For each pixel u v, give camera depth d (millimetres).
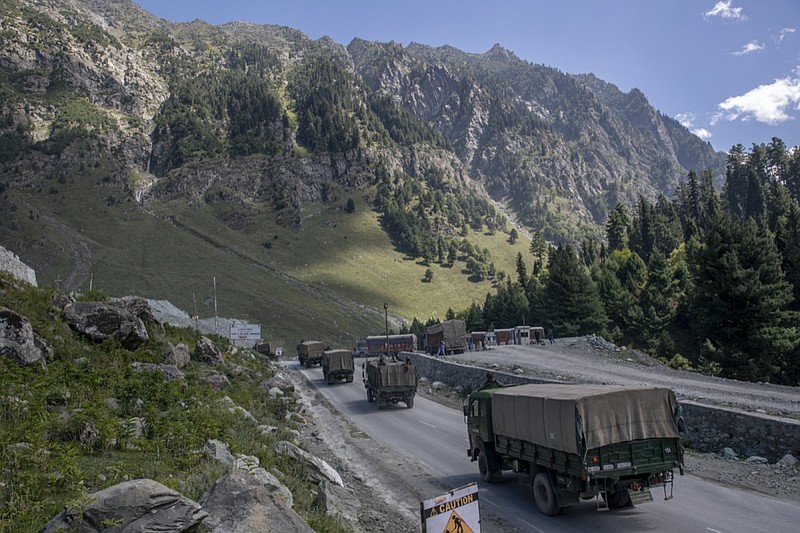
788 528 10758
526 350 59281
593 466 11312
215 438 13320
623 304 80562
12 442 9422
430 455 20078
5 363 15445
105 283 173375
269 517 7496
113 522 6527
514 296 109625
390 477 17047
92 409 11945
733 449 17984
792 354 52312
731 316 54719
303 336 156250
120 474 9133
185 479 9578
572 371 39031
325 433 25234
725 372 52625
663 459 11828
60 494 8141
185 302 165250
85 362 17469
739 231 56844
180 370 25172
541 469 13328
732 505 12461
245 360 46438
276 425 21000
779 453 16531
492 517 12695
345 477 17031
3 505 7418
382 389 32656
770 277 54938
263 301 178125
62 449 9438
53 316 22734
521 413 13789
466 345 66688
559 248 87438
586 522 12031
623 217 137000
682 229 135125
